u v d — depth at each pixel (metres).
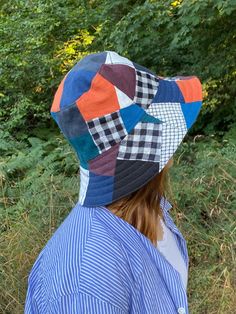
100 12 7.96
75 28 8.33
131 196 1.08
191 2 5.51
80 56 8.05
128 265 1.02
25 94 7.97
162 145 1.05
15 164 5.08
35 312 1.06
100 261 0.99
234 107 6.66
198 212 3.77
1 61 7.97
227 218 3.71
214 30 6.27
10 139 6.57
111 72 1.03
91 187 1.05
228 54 6.54
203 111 6.68
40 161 5.15
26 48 8.23
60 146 5.62
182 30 5.84
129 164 1.03
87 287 0.97
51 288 1.00
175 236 1.31
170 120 1.06
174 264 1.26
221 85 6.73
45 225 3.80
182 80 1.12
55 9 8.29
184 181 3.98
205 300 3.15
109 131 1.02
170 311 1.08
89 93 1.02
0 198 4.34
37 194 4.14
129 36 6.28
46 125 7.84
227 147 4.73
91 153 1.04
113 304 0.97
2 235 3.80
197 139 6.01
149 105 1.06
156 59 6.84
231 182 3.97
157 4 6.21
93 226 1.04
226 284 3.16
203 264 3.43
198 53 6.63
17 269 3.45
